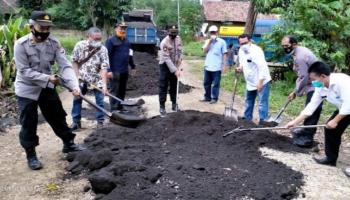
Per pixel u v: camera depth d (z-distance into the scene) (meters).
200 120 6.95
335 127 5.32
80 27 29.33
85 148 6.09
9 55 11.14
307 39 12.45
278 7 13.85
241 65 7.86
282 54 13.52
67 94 11.14
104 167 5.30
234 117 7.47
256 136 6.36
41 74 5.22
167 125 6.75
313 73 5.27
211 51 10.27
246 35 7.62
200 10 46.44
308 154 6.16
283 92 12.37
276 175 5.08
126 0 25.20
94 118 8.27
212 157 5.49
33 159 5.61
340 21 12.52
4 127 7.62
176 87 8.76
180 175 4.81
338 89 5.19
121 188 4.55
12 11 27.47
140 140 6.35
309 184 5.04
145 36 21.84
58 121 5.84
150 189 4.51
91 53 7.25
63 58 5.57
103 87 7.21
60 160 5.89
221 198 4.39
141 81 12.70
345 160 6.20
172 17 47.53
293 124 5.71
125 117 5.68
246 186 4.68
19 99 5.38
